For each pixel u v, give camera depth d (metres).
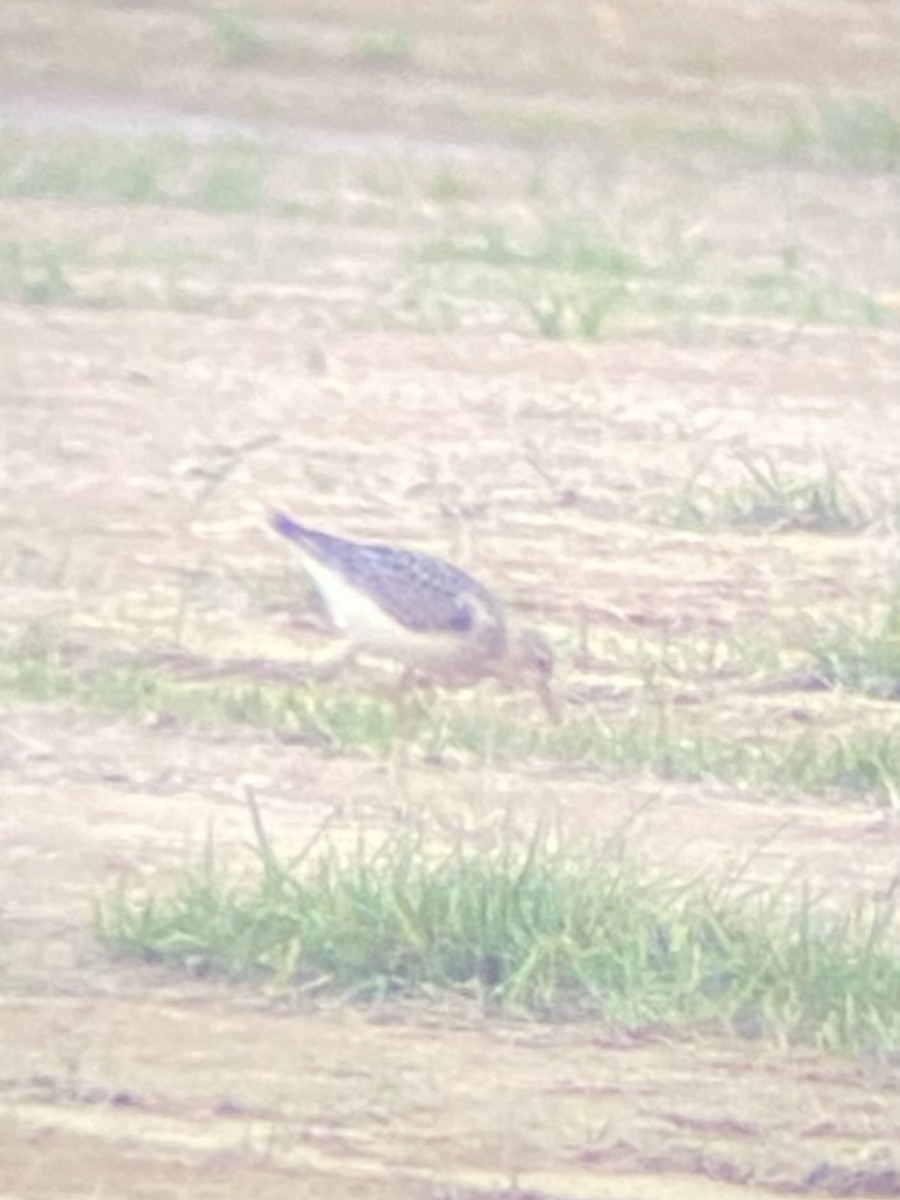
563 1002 8.82
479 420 15.69
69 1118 7.98
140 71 26.00
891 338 18.25
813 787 10.78
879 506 14.58
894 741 11.21
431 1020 8.67
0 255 18.61
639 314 18.39
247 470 14.50
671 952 8.94
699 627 12.62
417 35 27.98
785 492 14.49
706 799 10.55
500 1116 8.17
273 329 17.33
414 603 10.92
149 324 17.25
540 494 14.41
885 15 29.83
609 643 12.29
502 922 8.93
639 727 11.16
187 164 22.48
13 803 10.02
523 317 18.08
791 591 13.19
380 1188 7.75
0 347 16.52
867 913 9.52
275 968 8.82
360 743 10.81
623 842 9.59
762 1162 8.06
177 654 11.71
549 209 21.75
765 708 11.65
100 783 10.27
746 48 28.67
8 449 14.52
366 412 15.69
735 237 21.23
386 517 13.87
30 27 26.78
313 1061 8.38
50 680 11.20
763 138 25.17
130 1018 8.53
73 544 13.12
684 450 15.38
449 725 11.03
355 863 9.38
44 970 8.77
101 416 15.27
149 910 8.95
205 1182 7.71
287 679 11.53
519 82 27.16
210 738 10.78
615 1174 7.94
